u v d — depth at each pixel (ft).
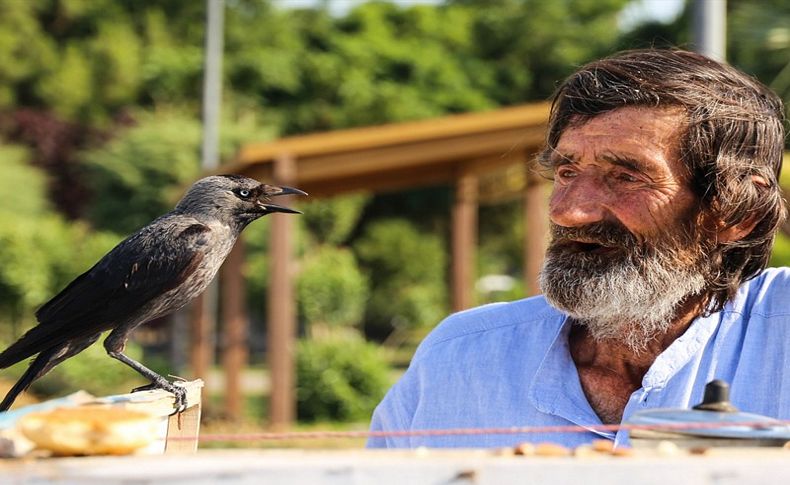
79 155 106.63
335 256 87.10
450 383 8.36
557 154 7.91
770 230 7.90
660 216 7.57
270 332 40.83
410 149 41.42
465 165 49.88
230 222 14.55
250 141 104.27
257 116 116.37
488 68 125.90
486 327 8.50
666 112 7.64
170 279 13.82
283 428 40.55
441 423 8.32
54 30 122.01
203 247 13.99
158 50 120.78
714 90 7.79
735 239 7.79
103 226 94.07
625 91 7.68
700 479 4.33
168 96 118.52
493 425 8.09
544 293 7.82
